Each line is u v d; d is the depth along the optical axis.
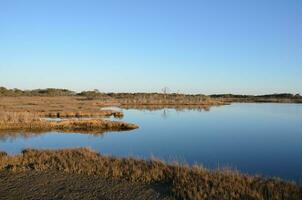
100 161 13.72
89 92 158.62
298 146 22.72
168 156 19.16
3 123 31.97
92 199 9.66
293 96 152.12
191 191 9.93
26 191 10.38
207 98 107.94
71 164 13.20
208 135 28.47
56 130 31.39
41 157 14.70
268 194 9.47
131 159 14.34
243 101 116.06
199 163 17.25
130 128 33.34
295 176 14.46
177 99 98.38
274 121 41.06
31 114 36.72
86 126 33.47
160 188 10.61
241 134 29.14
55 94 153.62
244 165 16.89
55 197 9.84
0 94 132.50
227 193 9.60
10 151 20.81
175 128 33.56
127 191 10.35
